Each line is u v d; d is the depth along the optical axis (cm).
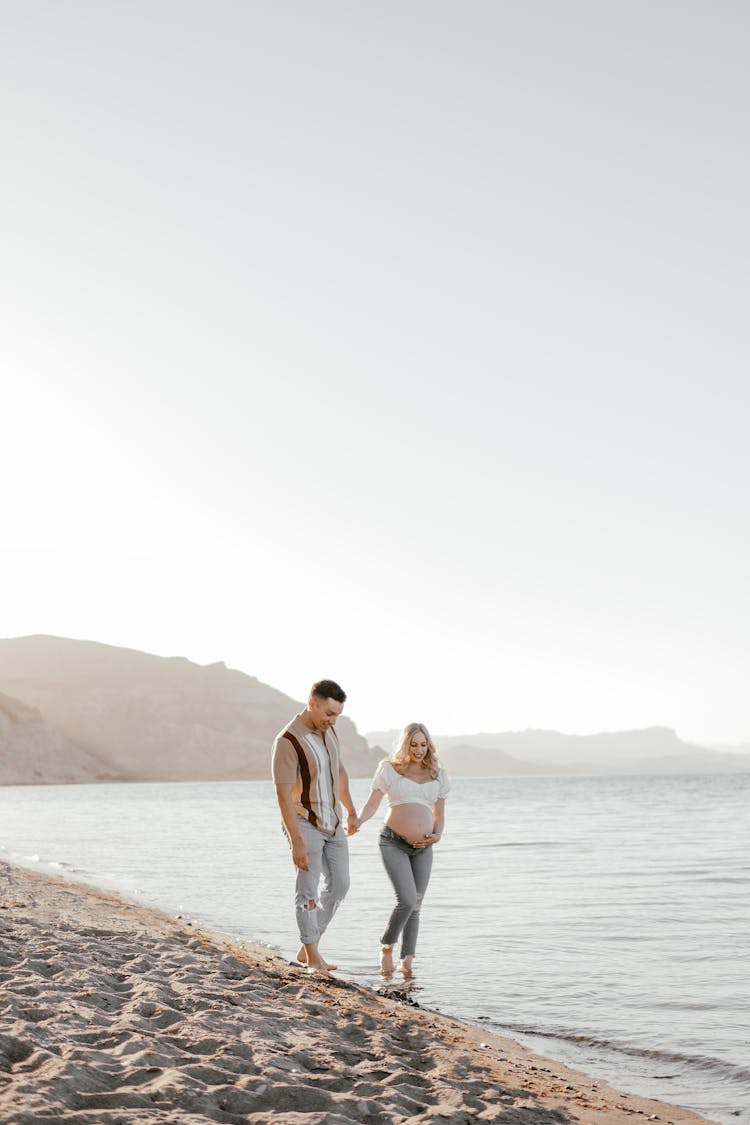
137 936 868
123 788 15600
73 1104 386
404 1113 419
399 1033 586
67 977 635
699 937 1030
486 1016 692
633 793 9644
